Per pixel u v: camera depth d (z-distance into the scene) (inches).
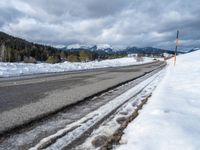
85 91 369.4
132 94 355.3
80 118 216.7
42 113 229.1
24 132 176.9
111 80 543.5
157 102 273.1
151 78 618.2
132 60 3814.0
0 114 222.7
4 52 3373.5
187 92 351.6
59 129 184.7
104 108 258.4
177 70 843.4
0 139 162.6
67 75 673.6
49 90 375.2
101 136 170.9
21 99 295.7
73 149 147.9
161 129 176.6
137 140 158.1
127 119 211.0
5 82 475.2
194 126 186.4
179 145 148.4
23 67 993.5
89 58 4183.1
